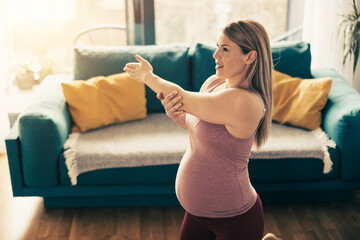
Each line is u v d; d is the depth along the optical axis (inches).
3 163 130.4
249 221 61.3
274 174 101.3
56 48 148.3
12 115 147.4
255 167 100.7
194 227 64.9
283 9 147.3
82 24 146.6
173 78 119.9
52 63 149.7
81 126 107.7
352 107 101.0
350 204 109.2
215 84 64.8
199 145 58.9
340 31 135.1
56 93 111.2
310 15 138.8
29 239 95.1
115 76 114.7
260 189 102.8
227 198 59.6
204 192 59.9
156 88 58.0
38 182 99.4
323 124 109.3
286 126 112.1
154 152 99.1
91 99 109.3
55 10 144.2
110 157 98.3
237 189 59.7
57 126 97.4
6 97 139.2
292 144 101.5
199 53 119.4
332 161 100.8
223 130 56.7
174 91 56.3
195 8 147.5
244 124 55.2
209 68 118.7
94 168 98.5
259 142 61.8
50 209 106.7
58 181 100.5
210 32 150.7
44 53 148.3
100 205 107.2
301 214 104.8
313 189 103.7
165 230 98.7
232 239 61.5
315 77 121.6
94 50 119.8
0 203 109.5
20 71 147.6
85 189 100.6
